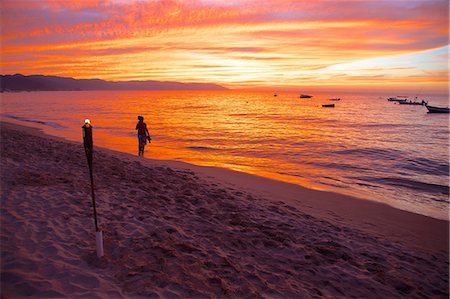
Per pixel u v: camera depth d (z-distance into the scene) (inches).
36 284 128.5
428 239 256.5
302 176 500.1
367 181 476.4
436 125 1566.2
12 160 371.9
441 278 187.8
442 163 625.0
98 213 222.2
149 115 2020.2
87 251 163.0
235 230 224.1
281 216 273.9
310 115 2230.6
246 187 390.3
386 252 219.9
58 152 463.5
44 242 167.3
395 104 4611.2
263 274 164.7
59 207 223.9
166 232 201.5
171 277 143.9
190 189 328.2
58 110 2333.9
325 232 246.4
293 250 199.8
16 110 2249.0
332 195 380.2
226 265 165.9
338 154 727.7
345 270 181.5
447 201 380.5
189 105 3619.6
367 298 157.2
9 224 187.5
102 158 453.1
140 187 309.3
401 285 171.6
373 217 307.6
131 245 175.6
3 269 137.9
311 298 147.7
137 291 130.9
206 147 802.8
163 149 738.2
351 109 3174.2
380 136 1097.4
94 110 2418.8
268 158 670.5
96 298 123.4
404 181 476.1
